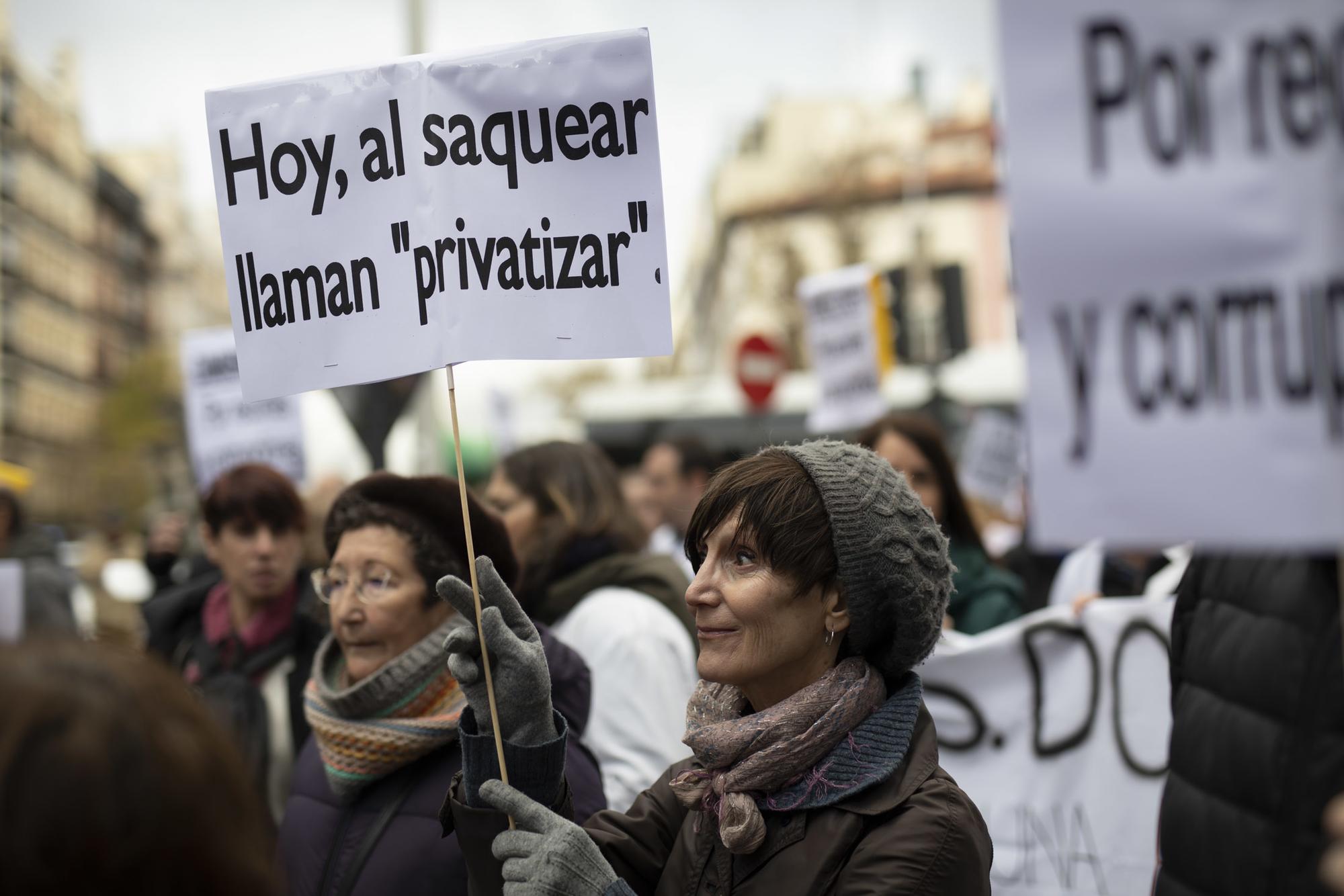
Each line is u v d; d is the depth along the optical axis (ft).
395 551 14.02
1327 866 7.06
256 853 5.96
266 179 11.78
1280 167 9.06
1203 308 9.14
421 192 11.41
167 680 6.05
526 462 19.07
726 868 10.44
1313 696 10.88
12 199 285.02
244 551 19.86
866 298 36.24
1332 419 8.94
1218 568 12.63
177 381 215.10
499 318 11.26
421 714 13.71
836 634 10.81
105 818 5.41
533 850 10.19
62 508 203.62
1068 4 9.32
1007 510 42.91
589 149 11.29
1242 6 9.12
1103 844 18.19
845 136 249.55
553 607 18.38
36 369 292.40
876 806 10.10
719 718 11.11
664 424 106.22
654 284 11.23
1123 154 9.26
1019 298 9.42
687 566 34.50
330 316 11.60
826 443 11.21
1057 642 18.80
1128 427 9.23
